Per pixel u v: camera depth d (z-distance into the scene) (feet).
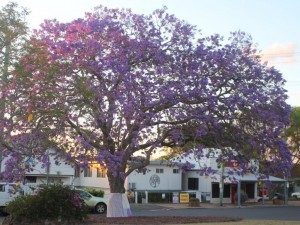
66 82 48.67
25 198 59.93
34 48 47.09
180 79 51.98
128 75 49.78
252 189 163.63
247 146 57.06
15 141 48.29
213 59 53.78
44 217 58.08
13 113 47.14
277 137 57.26
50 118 47.88
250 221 60.18
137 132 51.31
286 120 57.62
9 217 60.54
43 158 49.55
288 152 58.08
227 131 56.08
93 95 47.98
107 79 49.98
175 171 149.59
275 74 57.21
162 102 50.83
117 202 61.31
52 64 47.44
